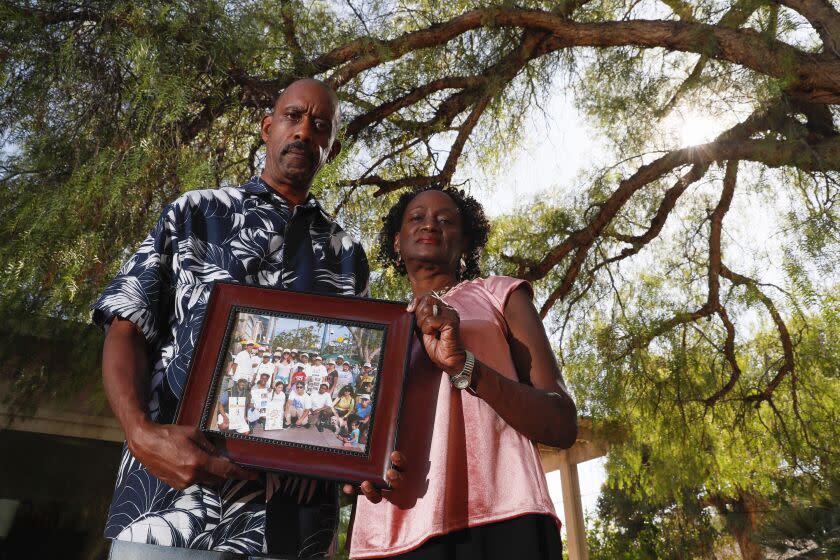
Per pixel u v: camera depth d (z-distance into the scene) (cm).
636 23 480
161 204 290
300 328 144
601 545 1274
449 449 148
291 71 368
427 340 143
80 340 297
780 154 500
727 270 600
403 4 458
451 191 203
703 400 601
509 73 480
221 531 136
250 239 167
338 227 187
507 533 139
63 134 281
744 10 457
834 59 466
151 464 125
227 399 136
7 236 269
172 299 155
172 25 279
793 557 596
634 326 587
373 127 476
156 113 281
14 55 278
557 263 586
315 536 145
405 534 143
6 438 600
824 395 605
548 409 144
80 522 593
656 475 636
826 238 450
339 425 136
